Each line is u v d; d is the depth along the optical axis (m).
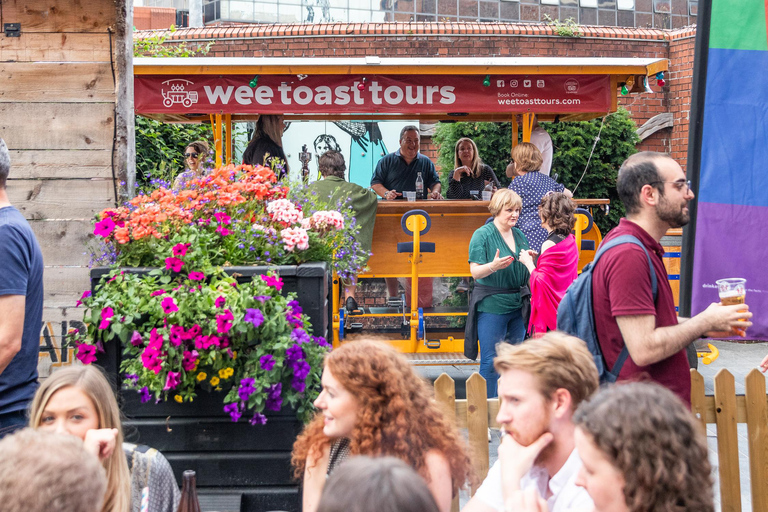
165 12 15.66
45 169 4.16
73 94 4.15
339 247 4.41
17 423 2.87
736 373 7.62
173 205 3.64
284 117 8.14
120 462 2.33
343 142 11.11
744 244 4.48
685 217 2.85
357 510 1.14
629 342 2.76
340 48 12.30
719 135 4.47
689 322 2.77
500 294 5.41
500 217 5.45
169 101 6.74
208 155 7.36
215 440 3.27
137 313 3.18
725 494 3.65
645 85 6.93
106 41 4.14
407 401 2.29
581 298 2.96
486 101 6.82
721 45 4.44
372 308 7.62
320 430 2.47
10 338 2.73
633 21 15.58
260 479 3.28
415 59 6.71
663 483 1.54
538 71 6.73
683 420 1.60
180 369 3.15
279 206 3.83
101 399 2.35
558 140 11.27
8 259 2.76
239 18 14.62
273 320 3.14
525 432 2.17
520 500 1.88
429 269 7.08
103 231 3.50
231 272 3.39
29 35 4.14
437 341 6.86
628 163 2.92
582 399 2.17
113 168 4.15
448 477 2.28
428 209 7.07
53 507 1.30
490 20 15.05
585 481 1.66
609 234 2.99
